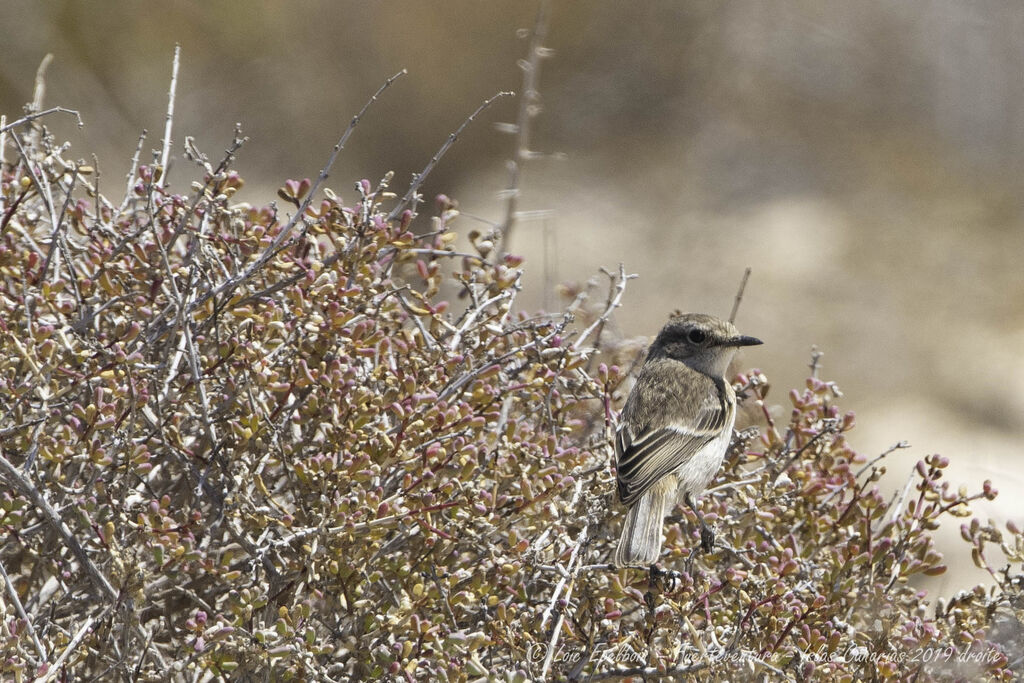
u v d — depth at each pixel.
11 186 9.21
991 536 9.59
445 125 35.31
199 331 9.28
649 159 38.25
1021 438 25.38
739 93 40.72
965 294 31.34
